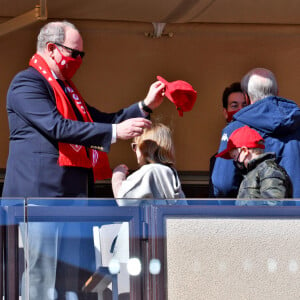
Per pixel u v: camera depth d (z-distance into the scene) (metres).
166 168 7.39
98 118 8.19
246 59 12.09
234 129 8.07
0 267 6.22
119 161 11.73
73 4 9.15
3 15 9.66
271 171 7.18
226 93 10.26
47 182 7.23
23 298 6.23
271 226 6.61
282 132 7.99
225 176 8.07
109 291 6.35
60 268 6.29
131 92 11.97
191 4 9.16
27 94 7.33
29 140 7.30
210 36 12.06
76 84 11.88
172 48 12.03
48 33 7.62
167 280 6.43
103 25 11.48
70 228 6.33
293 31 11.87
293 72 12.14
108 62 11.93
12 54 11.63
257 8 9.38
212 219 6.55
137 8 9.27
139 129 7.27
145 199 6.46
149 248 6.42
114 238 6.40
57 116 7.23
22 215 6.28
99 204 6.38
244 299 6.52
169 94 7.82
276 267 6.59
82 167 7.39
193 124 12.03
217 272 6.50
